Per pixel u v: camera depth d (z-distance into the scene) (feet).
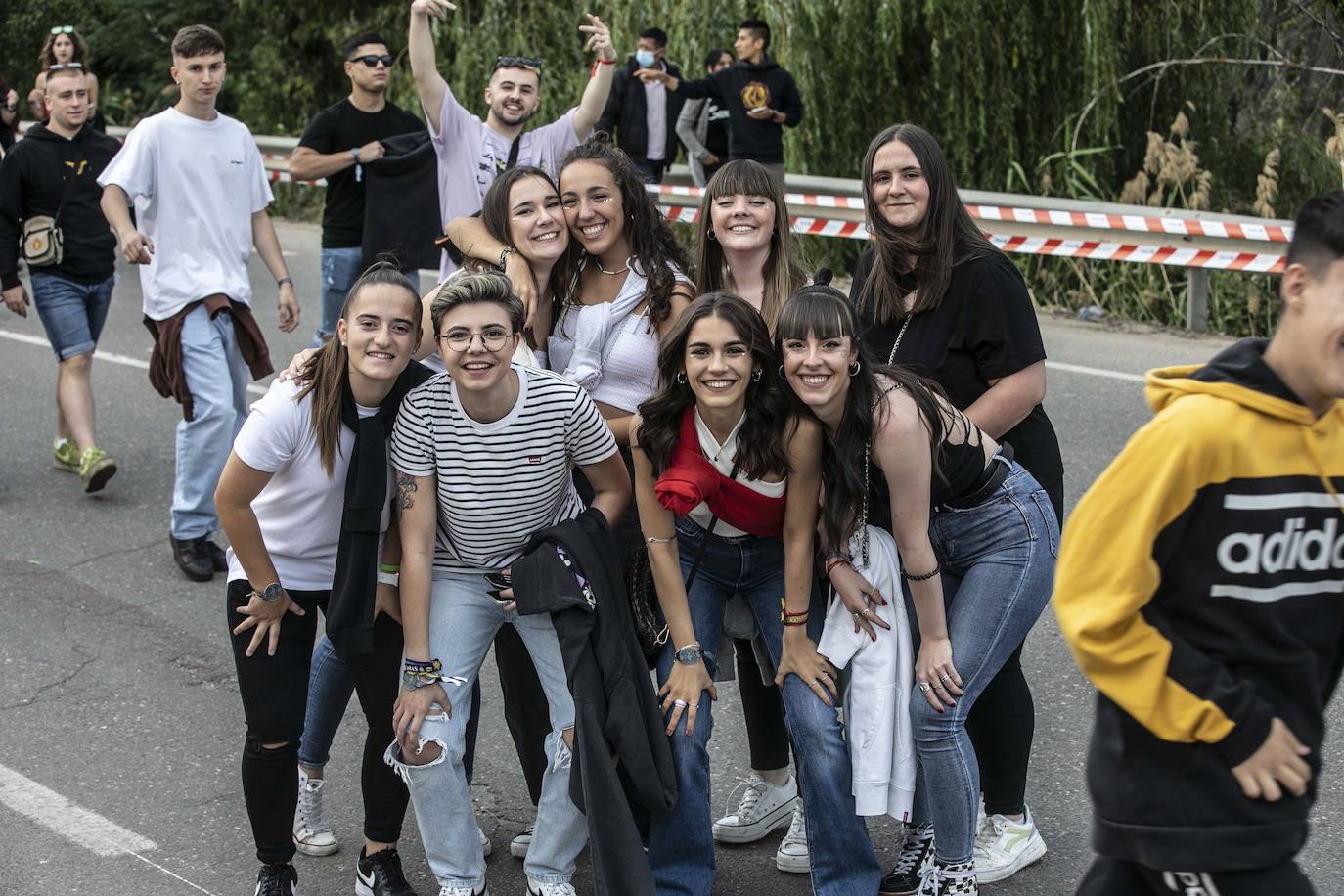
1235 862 7.43
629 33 43.52
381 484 10.97
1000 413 11.50
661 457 11.08
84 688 16.24
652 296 12.82
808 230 36.40
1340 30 41.73
